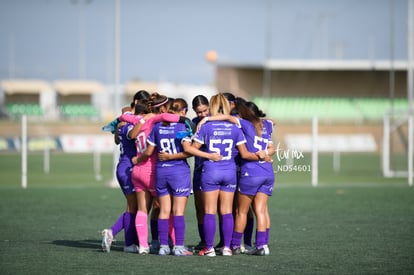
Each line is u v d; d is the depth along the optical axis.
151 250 34.69
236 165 34.22
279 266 30.06
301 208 54.44
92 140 145.00
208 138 32.19
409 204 57.12
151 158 33.03
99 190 69.12
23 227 43.38
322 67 175.62
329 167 115.88
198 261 31.28
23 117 72.12
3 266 29.94
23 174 72.19
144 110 33.53
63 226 43.91
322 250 34.62
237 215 33.72
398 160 114.56
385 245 36.25
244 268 29.55
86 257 32.28
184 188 32.69
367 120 171.50
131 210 34.16
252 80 180.88
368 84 183.75
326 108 183.00
